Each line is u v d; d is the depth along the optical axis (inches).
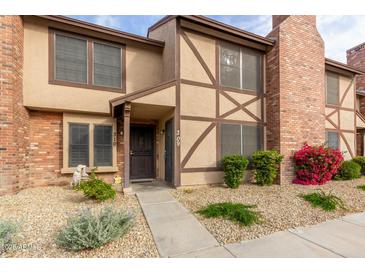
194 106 259.1
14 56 208.5
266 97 305.3
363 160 360.5
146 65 295.3
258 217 154.5
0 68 198.2
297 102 295.1
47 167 253.9
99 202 186.4
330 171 282.0
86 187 187.0
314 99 310.0
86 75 262.5
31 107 239.5
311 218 159.2
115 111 266.7
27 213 154.1
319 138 312.0
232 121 282.7
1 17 199.8
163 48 298.0
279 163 275.6
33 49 239.0
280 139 281.7
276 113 287.4
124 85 281.0
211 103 269.9
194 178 255.0
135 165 305.9
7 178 201.9
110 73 274.8
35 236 120.1
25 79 235.1
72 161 262.8
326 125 369.1
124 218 128.4
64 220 142.3
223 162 261.4
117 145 288.7
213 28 264.4
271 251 112.2
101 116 278.2
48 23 243.3
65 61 252.4
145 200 196.7
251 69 298.4
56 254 105.0
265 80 306.5
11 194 203.0
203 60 266.7
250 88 296.8
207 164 263.7
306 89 303.4
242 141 288.4
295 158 286.0
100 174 277.1
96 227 111.0
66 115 259.9
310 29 310.8
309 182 275.4
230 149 280.2
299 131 295.1
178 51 252.7
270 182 265.3
